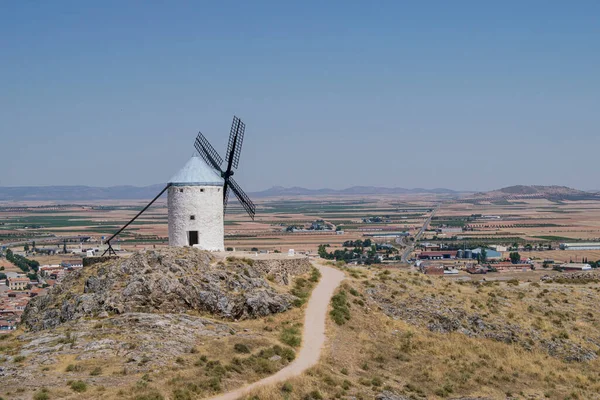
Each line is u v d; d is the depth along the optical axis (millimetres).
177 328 58969
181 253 73938
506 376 62781
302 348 60719
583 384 63469
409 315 73938
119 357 51406
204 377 48875
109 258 81812
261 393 47500
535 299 84438
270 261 78938
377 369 59781
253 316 67562
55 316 68312
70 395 43312
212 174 87125
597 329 76875
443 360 64562
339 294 74938
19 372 47375
